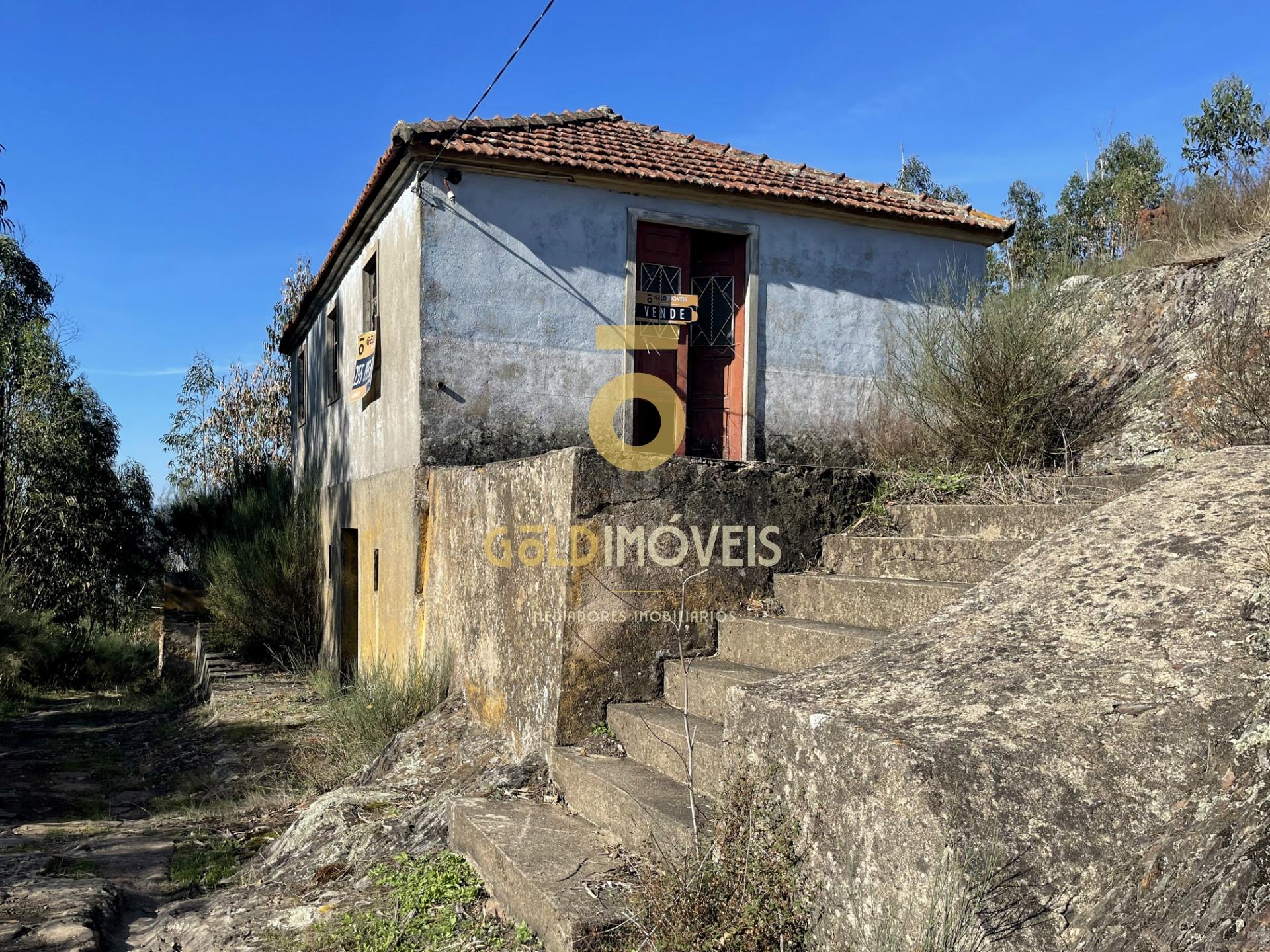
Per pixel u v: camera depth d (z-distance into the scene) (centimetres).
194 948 371
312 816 504
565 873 334
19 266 1839
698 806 349
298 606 1316
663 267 857
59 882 475
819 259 910
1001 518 468
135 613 2169
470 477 632
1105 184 1781
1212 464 340
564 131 895
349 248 1009
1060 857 207
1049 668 249
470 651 608
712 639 482
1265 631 236
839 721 247
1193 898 182
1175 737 220
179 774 788
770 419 884
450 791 493
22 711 1271
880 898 224
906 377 707
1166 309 676
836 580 452
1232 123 1499
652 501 474
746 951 248
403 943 340
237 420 2447
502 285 780
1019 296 645
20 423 1842
